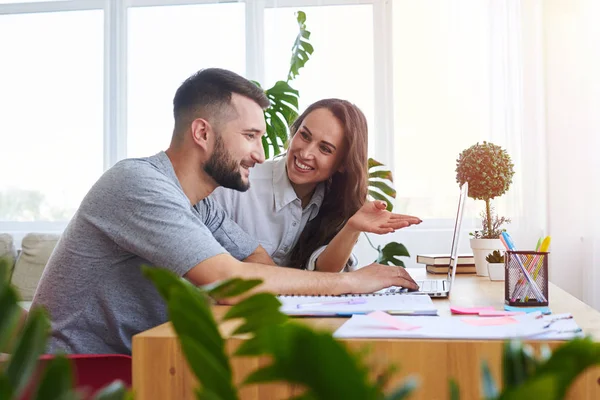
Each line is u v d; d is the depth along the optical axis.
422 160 3.84
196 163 1.54
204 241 1.36
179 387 0.88
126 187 1.40
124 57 4.13
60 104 4.21
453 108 3.82
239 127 1.54
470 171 1.87
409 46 3.85
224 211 1.88
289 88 3.11
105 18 4.15
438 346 0.85
